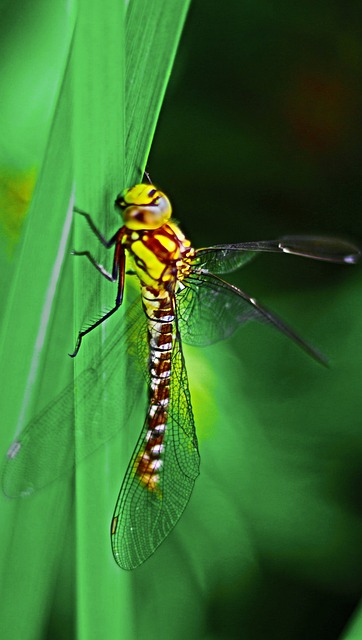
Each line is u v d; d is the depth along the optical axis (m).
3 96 0.89
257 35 1.00
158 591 0.95
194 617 0.95
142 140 0.86
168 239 0.89
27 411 0.86
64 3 0.89
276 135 1.00
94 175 0.85
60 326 0.86
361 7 1.00
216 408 0.94
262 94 1.00
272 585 0.97
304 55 1.00
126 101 0.85
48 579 0.87
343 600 0.98
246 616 0.97
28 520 0.86
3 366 0.85
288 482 0.97
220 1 1.00
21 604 0.86
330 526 0.97
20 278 0.85
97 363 0.87
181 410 0.91
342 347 0.99
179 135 1.00
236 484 0.95
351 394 0.98
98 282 0.86
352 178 1.01
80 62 0.85
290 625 0.97
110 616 0.87
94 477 0.87
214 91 1.00
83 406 0.86
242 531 0.95
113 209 0.87
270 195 1.01
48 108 0.89
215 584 0.95
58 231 0.85
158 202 0.88
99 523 0.87
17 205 0.89
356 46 1.00
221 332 0.91
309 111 1.00
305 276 1.00
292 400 0.98
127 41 0.85
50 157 0.85
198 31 1.00
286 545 0.97
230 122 1.00
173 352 0.90
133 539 0.89
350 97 1.00
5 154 0.89
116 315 0.87
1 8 0.89
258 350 0.99
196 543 0.95
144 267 0.89
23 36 0.89
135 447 0.90
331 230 1.01
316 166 1.01
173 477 0.90
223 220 1.01
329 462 0.98
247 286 1.00
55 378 0.86
